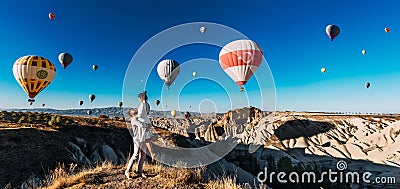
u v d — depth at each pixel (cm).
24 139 2205
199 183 725
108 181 709
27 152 2011
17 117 3422
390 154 8819
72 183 700
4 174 1608
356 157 9375
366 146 9962
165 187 668
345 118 12750
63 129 3066
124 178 732
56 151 2250
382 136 10162
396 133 9944
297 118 12375
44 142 2330
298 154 9688
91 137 3123
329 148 10244
